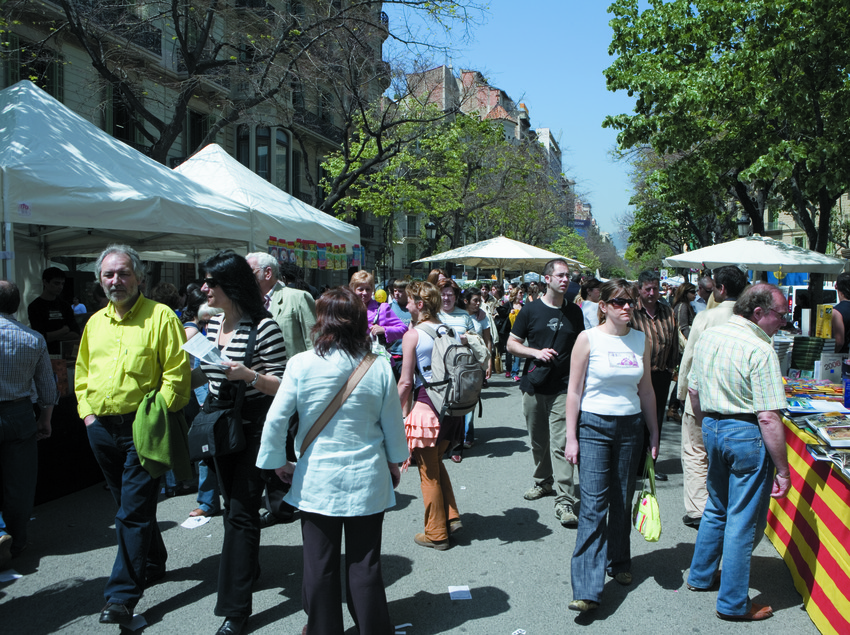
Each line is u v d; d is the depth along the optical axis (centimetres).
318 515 278
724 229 2825
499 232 3481
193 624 335
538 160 3109
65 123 587
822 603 324
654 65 1401
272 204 827
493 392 1110
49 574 396
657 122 1404
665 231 3469
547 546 434
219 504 511
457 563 408
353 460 277
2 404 397
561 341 476
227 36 1342
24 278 882
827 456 335
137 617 339
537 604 354
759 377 323
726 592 334
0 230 480
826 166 1227
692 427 472
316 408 276
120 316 352
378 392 283
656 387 529
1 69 1295
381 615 283
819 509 348
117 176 578
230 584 319
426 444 421
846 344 609
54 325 720
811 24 1179
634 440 358
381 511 284
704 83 1305
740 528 334
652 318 529
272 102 1448
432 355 425
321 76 1442
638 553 425
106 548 437
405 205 2359
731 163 1377
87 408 351
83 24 1193
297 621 334
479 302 930
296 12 1374
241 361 330
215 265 337
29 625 336
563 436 477
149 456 329
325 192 2662
